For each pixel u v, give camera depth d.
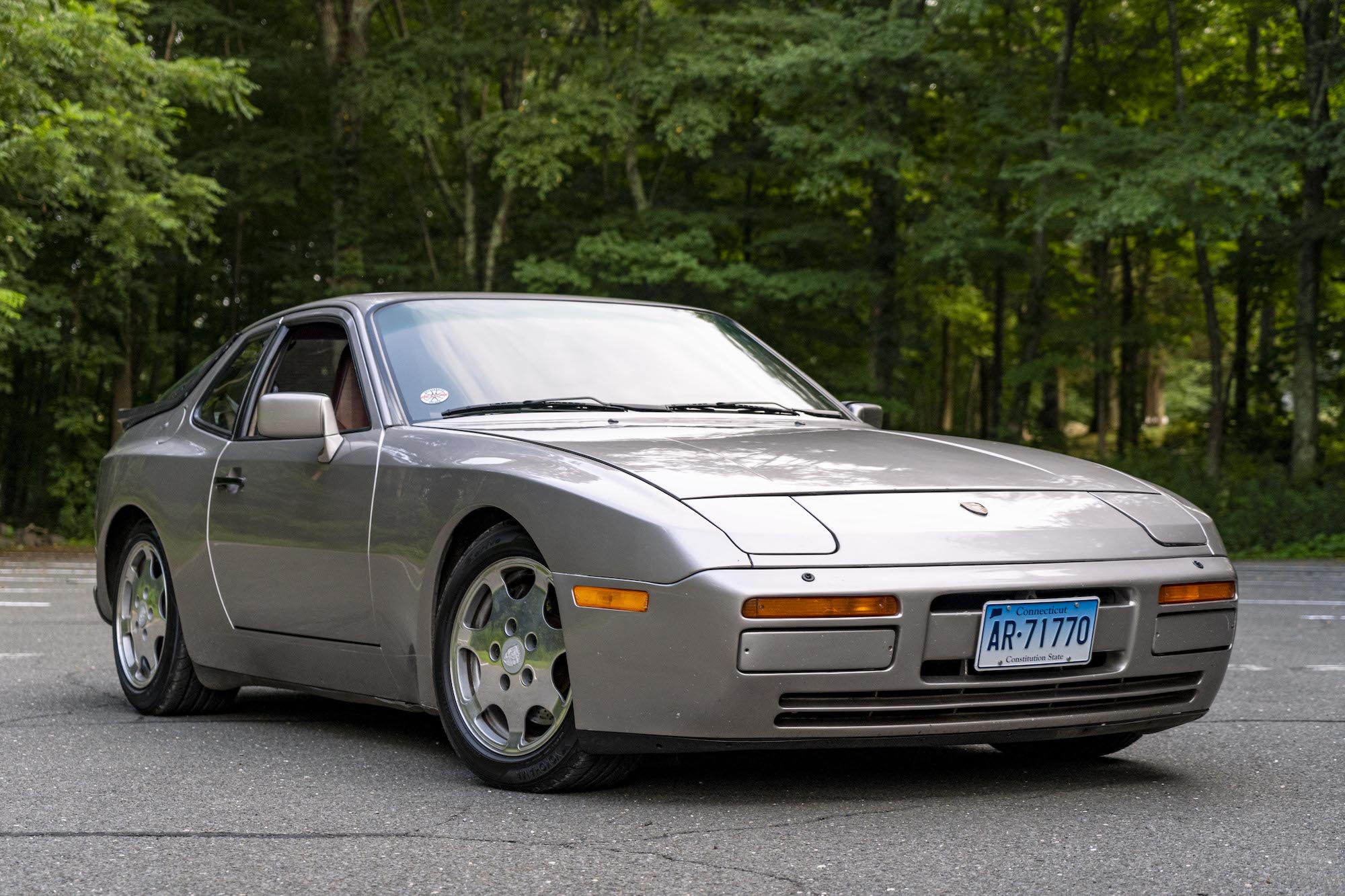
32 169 16.88
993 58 26.02
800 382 5.04
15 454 30.95
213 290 34.50
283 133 29.22
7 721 4.98
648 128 28.20
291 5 31.27
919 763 4.03
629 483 3.48
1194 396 51.69
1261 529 18.73
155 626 5.21
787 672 3.22
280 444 4.62
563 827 3.22
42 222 21.27
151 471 5.25
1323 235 24.55
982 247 24.25
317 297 29.95
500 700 3.70
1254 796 3.60
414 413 4.24
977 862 2.89
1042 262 28.22
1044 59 28.53
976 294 37.44
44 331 24.45
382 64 26.66
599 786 3.61
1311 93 23.02
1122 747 4.05
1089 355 29.38
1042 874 2.80
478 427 4.09
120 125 18.17
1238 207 20.88
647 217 26.52
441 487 3.86
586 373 4.52
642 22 25.83
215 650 4.86
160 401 5.72
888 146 23.61
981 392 51.03
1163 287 38.22
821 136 23.94
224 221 32.09
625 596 3.33
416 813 3.39
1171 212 20.48
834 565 3.26
